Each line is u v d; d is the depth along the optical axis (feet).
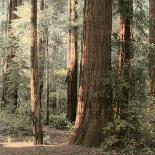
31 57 45.62
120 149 41.16
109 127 41.57
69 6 77.05
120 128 42.01
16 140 54.29
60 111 124.26
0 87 112.78
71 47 78.79
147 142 42.39
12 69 88.33
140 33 49.90
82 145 42.83
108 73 43.21
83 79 43.93
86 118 43.29
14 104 92.17
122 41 47.67
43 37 89.97
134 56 48.32
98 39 43.55
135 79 45.09
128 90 44.45
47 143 48.96
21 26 82.48
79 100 44.14
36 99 45.91
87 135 42.83
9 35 94.32
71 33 78.33
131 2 47.62
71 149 40.91
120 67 44.88
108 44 44.06
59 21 80.28
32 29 45.57
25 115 74.08
